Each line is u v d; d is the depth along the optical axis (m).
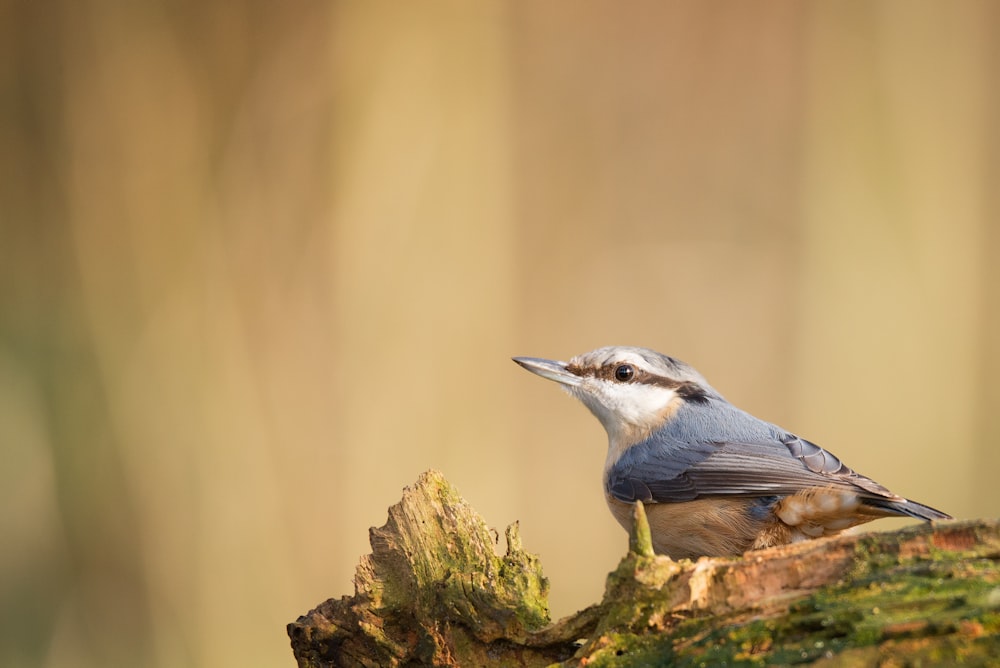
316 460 11.94
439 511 5.52
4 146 12.35
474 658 5.20
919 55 13.59
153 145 12.41
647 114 14.62
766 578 4.57
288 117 12.63
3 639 10.96
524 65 14.12
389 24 12.77
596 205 14.44
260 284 12.34
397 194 12.65
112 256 12.19
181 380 11.88
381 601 5.41
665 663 4.45
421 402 12.28
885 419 13.18
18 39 12.42
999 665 3.86
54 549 11.38
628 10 14.89
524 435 12.79
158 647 11.22
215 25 12.62
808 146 13.98
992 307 13.71
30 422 11.57
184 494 11.59
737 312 14.04
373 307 12.38
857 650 4.07
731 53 14.89
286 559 11.58
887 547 4.48
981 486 13.13
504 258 12.97
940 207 13.42
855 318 13.41
